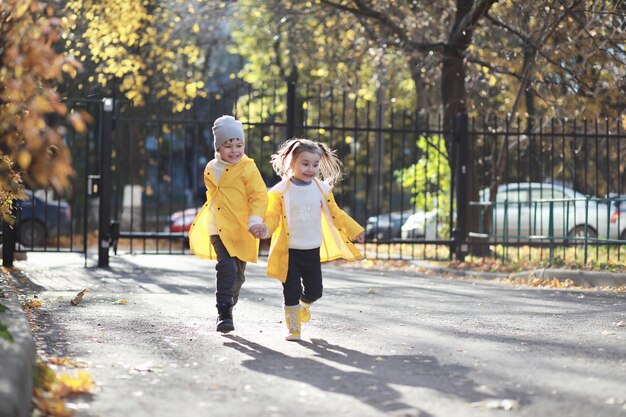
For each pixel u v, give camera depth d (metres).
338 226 7.64
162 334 7.33
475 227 18.39
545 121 20.66
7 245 13.84
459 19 18.75
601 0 16.30
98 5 18.02
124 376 5.55
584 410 4.74
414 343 6.97
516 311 9.06
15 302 7.10
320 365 6.03
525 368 5.91
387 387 5.31
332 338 7.23
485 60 20.19
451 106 19.27
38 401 4.58
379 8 19.95
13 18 5.56
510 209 23.52
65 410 4.56
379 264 16.95
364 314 8.81
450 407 4.82
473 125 17.08
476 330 7.69
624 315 8.70
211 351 6.55
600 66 17.58
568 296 10.59
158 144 17.02
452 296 10.66
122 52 18.94
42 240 23.48
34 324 7.67
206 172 7.66
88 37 18.42
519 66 19.44
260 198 7.36
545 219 23.05
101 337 7.08
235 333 7.46
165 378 5.54
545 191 23.31
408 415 4.62
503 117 22.50
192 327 7.77
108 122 14.73
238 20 31.61
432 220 20.69
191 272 13.89
